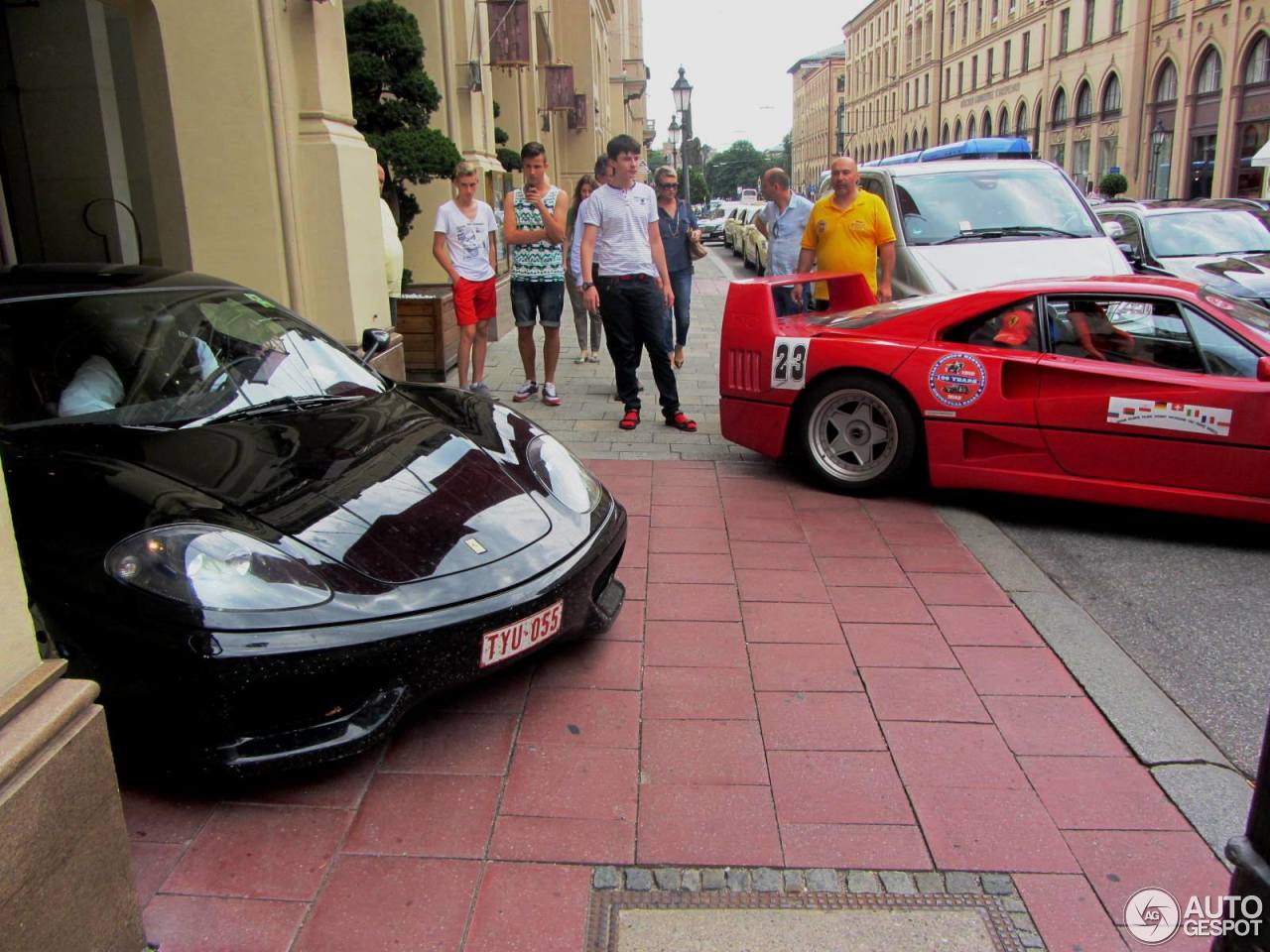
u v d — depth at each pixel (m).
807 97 124.56
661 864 2.40
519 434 3.61
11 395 3.11
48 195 8.95
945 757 2.86
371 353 4.27
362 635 2.49
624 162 6.18
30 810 1.68
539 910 2.24
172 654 2.37
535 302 7.34
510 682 3.24
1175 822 2.58
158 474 2.79
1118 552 4.57
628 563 4.30
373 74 8.96
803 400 5.37
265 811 2.57
